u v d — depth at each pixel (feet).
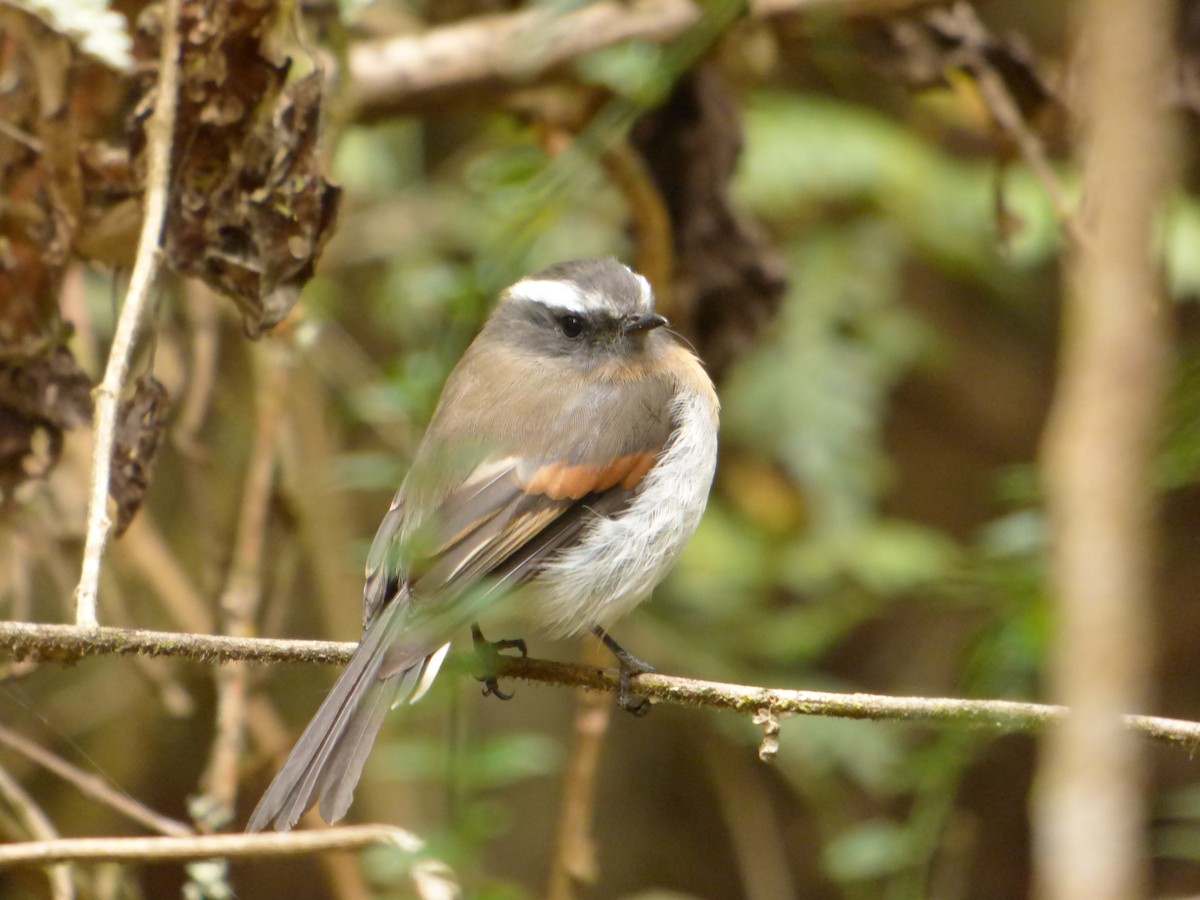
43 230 26.61
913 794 43.78
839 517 39.73
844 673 49.32
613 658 42.65
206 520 34.78
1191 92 33.47
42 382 27.22
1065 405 10.54
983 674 31.45
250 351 35.68
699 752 48.24
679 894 48.08
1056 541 10.32
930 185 41.75
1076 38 32.50
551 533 27.14
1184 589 49.49
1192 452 28.89
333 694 22.35
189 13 24.52
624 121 31.53
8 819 26.58
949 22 34.58
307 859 47.21
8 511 28.68
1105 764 9.19
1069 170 41.45
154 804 42.88
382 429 38.40
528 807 46.85
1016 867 48.62
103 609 38.06
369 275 45.24
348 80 29.66
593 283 30.83
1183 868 45.88
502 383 29.22
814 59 39.63
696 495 29.27
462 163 43.96
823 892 47.01
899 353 42.39
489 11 37.70
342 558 38.22
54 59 25.53
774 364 40.63
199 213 25.18
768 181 40.14
